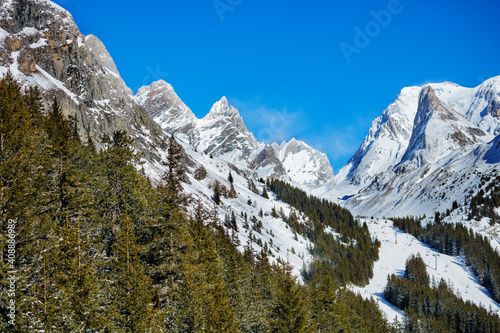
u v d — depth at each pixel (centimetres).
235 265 5434
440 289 15925
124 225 3291
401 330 12488
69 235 2698
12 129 2920
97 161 4294
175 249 3881
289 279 5084
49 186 3316
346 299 11450
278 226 19312
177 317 3359
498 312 14550
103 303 2878
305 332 4734
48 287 2536
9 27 11569
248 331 4734
